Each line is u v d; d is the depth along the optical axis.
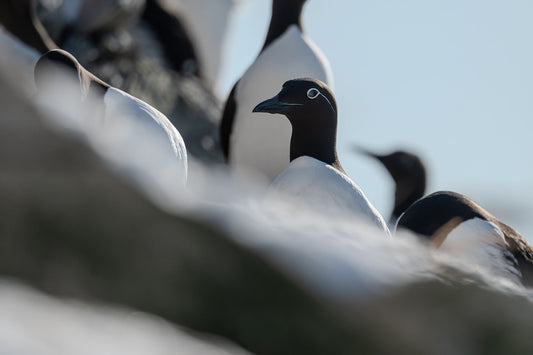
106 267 5.24
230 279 5.62
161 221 5.45
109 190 5.26
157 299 5.37
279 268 5.81
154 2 31.19
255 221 6.12
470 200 11.55
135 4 28.31
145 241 5.37
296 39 17.09
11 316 4.84
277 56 16.88
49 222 5.11
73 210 5.17
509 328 6.99
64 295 5.10
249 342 5.57
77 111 5.74
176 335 5.35
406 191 19.84
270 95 16.75
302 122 13.20
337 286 6.02
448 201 11.40
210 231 5.64
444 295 6.78
